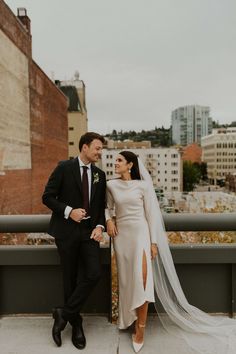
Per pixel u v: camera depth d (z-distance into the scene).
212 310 3.77
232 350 3.11
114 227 3.35
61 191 3.23
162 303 3.48
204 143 176.88
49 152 38.00
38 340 3.32
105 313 3.80
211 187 153.25
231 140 153.88
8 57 24.83
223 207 14.81
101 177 3.29
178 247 3.66
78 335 3.22
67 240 3.20
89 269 3.17
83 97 82.88
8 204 24.53
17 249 3.64
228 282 3.75
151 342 3.27
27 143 29.53
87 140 3.19
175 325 3.57
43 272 3.74
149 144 125.00
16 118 26.66
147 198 3.31
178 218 3.67
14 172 26.02
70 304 3.18
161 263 3.49
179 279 3.76
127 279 3.32
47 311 3.76
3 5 23.69
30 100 30.47
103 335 3.40
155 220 3.32
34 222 3.62
